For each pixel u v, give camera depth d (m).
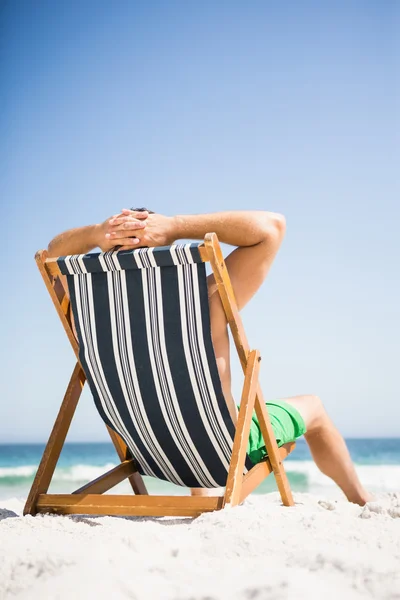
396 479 15.09
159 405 2.09
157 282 1.96
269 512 1.89
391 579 1.34
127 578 1.39
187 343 1.97
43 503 2.10
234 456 1.97
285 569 1.41
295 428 2.38
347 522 1.81
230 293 1.97
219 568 1.45
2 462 28.25
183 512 1.95
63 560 1.48
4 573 1.45
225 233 2.08
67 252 2.26
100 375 2.14
